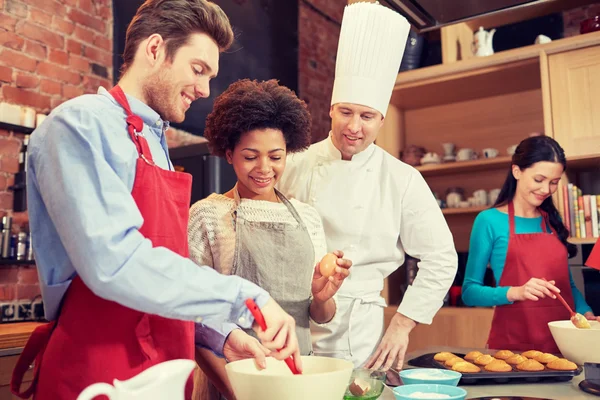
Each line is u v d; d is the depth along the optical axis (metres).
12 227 2.92
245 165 1.25
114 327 0.89
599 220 2.61
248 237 1.25
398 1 1.83
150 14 0.98
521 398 1.07
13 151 2.95
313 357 0.95
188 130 3.64
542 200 2.18
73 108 0.87
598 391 1.12
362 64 1.62
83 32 3.32
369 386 0.97
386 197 1.71
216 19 1.00
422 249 1.71
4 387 2.23
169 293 0.80
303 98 4.45
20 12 3.02
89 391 0.60
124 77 1.01
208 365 1.11
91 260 0.79
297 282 1.26
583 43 2.69
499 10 1.89
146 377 0.65
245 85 1.32
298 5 4.47
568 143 2.71
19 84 3.00
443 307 3.02
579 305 2.13
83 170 0.82
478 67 2.93
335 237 1.68
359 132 1.62
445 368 1.37
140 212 0.92
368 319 1.63
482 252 2.19
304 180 1.73
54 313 0.97
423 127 3.47
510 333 2.14
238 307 0.84
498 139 3.25
